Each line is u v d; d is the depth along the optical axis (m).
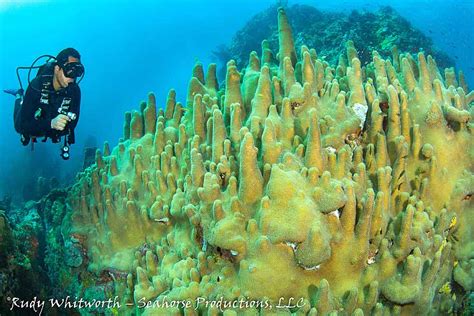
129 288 2.14
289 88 2.19
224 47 13.55
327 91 2.15
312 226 1.50
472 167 2.07
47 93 2.63
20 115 2.68
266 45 3.02
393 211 1.92
